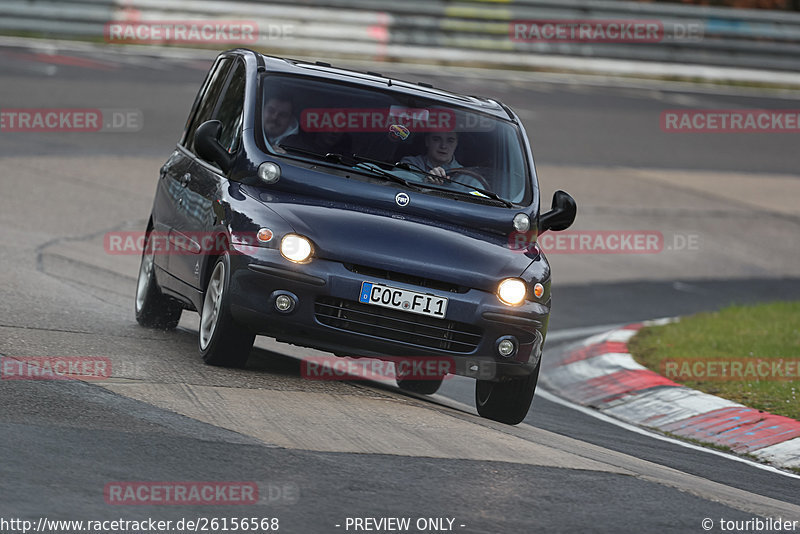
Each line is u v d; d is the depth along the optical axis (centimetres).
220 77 3219
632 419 3366
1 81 8331
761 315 5034
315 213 2656
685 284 6197
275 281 2558
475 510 1823
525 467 2159
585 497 1991
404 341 2608
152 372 2542
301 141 2841
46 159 6469
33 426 1983
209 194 2833
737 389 3522
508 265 2698
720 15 13038
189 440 2022
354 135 2884
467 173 2903
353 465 2005
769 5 14800
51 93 8175
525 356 2683
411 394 3097
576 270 6194
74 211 5475
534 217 2880
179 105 8369
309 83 2934
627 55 12812
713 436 3109
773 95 12669
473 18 12162
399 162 2870
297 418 2292
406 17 11912
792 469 2817
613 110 10888
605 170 8550
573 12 12556
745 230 7594
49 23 10819
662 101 11631
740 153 9994
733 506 2086
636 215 7500
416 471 2020
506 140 3011
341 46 11688
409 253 2625
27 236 4756
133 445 1948
